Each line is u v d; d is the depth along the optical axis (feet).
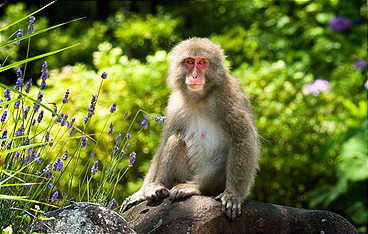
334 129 47.47
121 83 42.88
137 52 62.03
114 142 40.68
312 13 62.18
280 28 60.95
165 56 46.32
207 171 28.17
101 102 42.04
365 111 47.06
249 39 58.13
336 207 48.16
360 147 44.75
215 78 27.71
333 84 51.03
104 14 73.31
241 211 25.34
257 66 51.29
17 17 64.23
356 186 47.55
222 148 28.25
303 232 25.14
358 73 52.11
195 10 69.51
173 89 28.91
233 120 27.50
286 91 47.96
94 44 64.23
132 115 42.57
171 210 25.31
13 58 62.08
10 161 23.03
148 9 71.72
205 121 28.25
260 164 45.16
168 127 28.99
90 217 21.20
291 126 46.39
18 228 22.17
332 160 47.55
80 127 40.22
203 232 24.62
